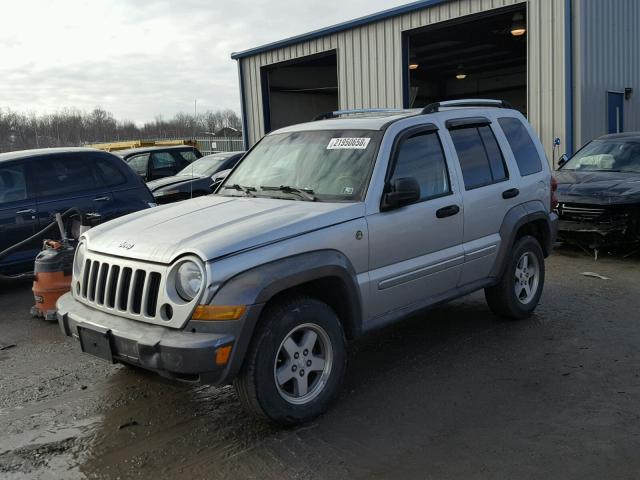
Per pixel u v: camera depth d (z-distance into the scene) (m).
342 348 4.14
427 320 6.16
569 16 13.08
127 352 3.73
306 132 5.24
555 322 5.97
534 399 4.28
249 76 20.75
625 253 9.21
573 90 13.33
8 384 4.88
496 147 5.67
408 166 4.75
